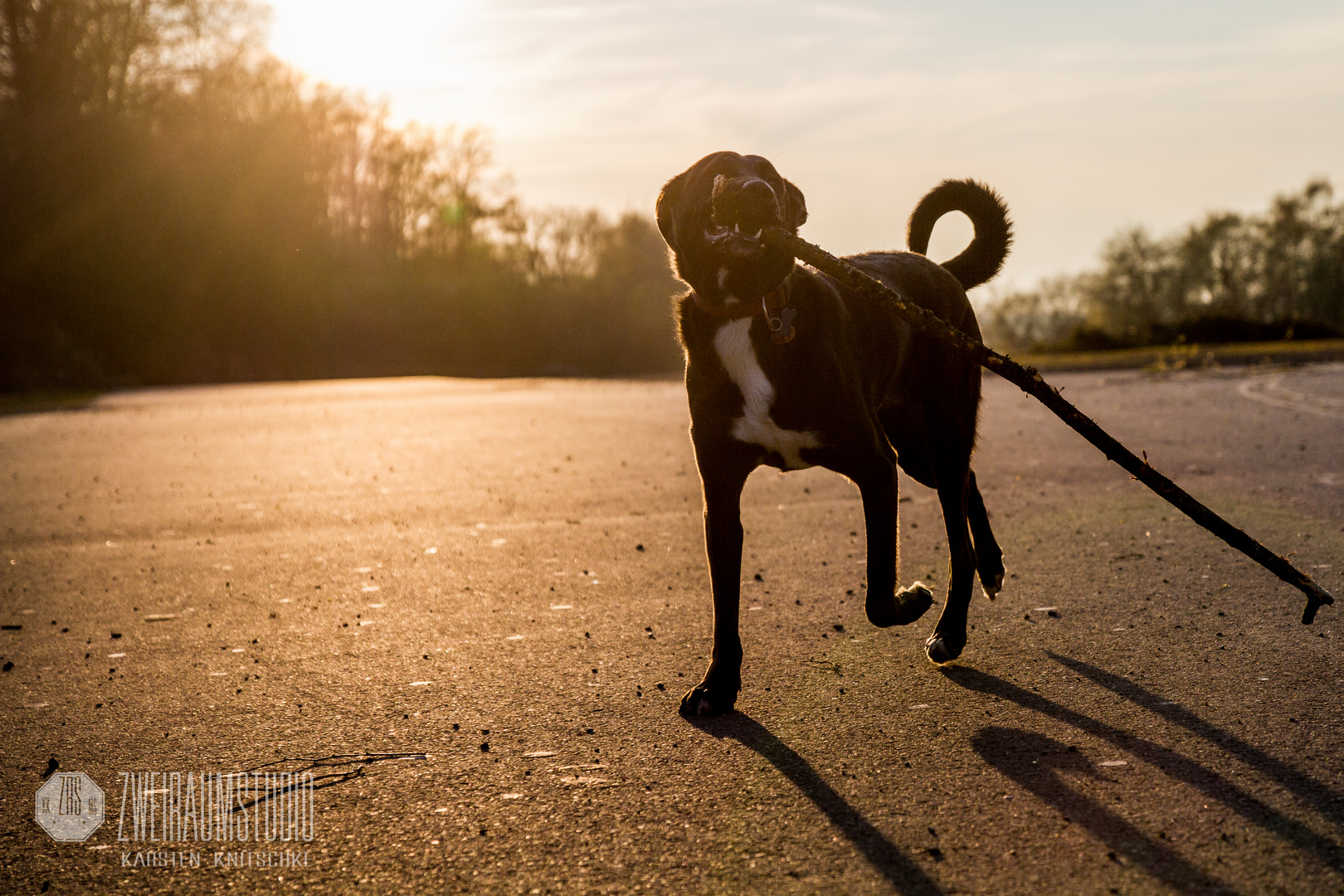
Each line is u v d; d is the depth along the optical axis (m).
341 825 2.74
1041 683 3.61
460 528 7.05
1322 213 63.31
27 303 41.72
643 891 2.33
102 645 4.58
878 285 3.31
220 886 2.46
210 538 7.05
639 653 4.15
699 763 3.04
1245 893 2.22
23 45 40.03
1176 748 2.98
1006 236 5.02
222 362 49.00
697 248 3.54
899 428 4.52
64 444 14.10
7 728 3.57
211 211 48.25
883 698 3.54
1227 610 4.35
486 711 3.55
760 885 2.34
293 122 50.94
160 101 44.84
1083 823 2.56
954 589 4.04
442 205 65.50
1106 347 37.81
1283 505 6.49
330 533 7.05
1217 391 15.84
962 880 2.32
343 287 57.03
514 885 2.39
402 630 4.64
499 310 62.16
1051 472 8.41
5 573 6.12
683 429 13.44
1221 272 65.31
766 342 3.49
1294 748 2.95
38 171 41.31
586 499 8.03
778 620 4.55
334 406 20.72
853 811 2.68
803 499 7.66
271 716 3.59
